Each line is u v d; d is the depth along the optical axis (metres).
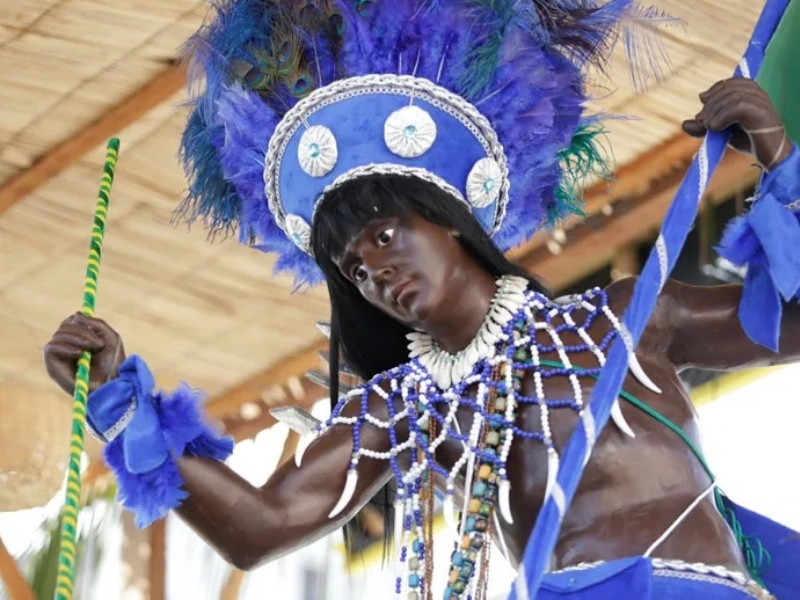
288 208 9.83
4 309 17.02
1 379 17.23
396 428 9.32
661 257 8.57
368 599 16.52
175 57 14.81
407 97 9.62
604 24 10.34
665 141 15.33
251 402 17.36
